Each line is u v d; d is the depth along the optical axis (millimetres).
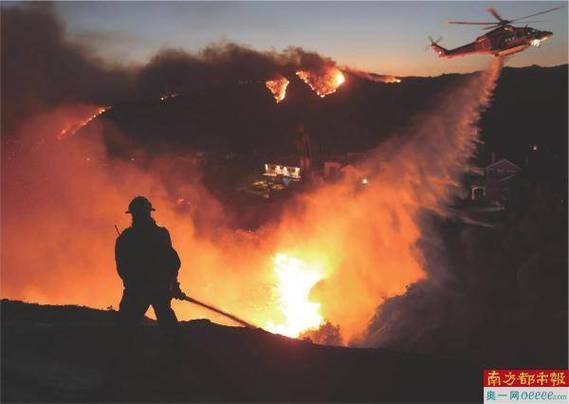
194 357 6812
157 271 5957
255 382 6406
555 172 57062
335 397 6301
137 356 6648
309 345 7730
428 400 6492
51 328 7238
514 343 24609
